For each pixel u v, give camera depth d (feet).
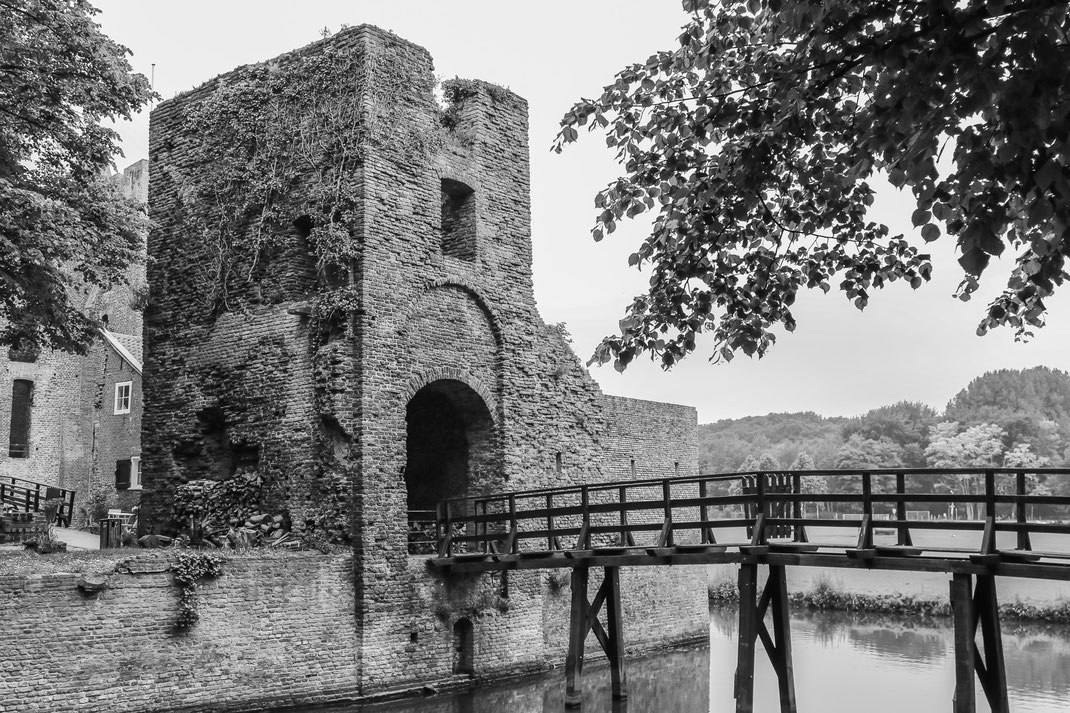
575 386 90.38
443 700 68.13
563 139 37.37
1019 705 68.80
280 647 63.10
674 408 115.55
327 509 69.72
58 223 63.52
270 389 73.97
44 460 124.16
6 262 62.23
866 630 109.91
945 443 380.78
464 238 80.23
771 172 33.78
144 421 81.20
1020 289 34.12
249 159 77.92
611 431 104.63
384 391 70.49
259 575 62.64
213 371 77.56
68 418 127.03
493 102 82.84
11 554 63.98
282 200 75.72
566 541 87.15
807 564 51.75
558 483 86.48
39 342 72.74
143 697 56.70
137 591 57.16
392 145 73.41
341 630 66.44
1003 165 24.04
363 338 69.67
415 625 69.97
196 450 78.64
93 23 66.95
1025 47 23.26
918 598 125.49
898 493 49.52
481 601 74.79
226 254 78.18
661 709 67.56
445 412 81.87
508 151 83.51
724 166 34.01
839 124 33.32
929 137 24.58
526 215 84.43
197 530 74.64
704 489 59.31
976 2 24.77
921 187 25.67
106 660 55.36
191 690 58.75
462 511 80.43
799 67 31.30
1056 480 359.46
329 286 72.13
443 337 75.82
